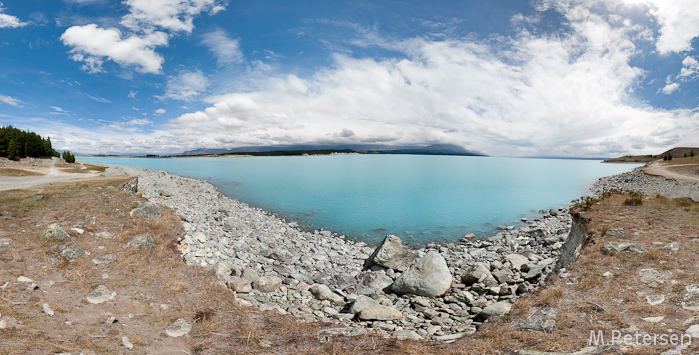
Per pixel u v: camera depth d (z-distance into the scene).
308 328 11.28
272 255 22.44
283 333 10.77
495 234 33.38
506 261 20.92
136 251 16.09
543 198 60.47
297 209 47.53
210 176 110.06
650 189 65.06
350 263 23.42
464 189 75.75
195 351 9.21
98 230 18.23
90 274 13.08
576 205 23.14
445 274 16.80
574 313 9.85
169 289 13.14
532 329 9.32
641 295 10.27
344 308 15.10
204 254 19.75
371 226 37.09
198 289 13.72
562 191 71.62
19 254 13.32
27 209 20.50
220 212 37.75
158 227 20.44
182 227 22.12
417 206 50.91
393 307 14.78
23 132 98.56
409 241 30.92
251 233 29.09
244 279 16.89
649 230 16.53
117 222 19.83
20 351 7.27
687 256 12.59
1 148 86.81
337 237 32.22
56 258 13.67
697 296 9.52
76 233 17.06
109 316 10.41
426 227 36.69
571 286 11.81
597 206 22.34
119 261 14.75
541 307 10.76
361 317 13.26
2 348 7.21
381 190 73.12
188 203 43.31
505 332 9.59
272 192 67.94
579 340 8.32
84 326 9.53
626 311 9.48
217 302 12.89
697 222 17.42
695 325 7.81
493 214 44.31
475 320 12.99
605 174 134.62
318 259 23.56
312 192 68.56
